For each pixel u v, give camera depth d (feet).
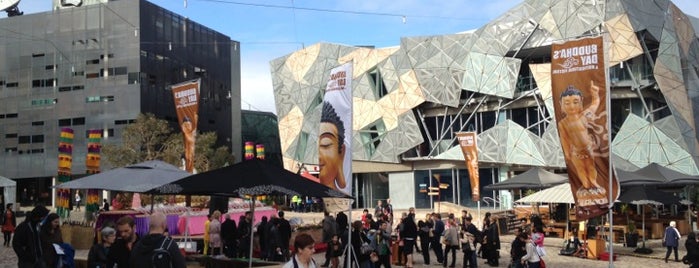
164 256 20.11
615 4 141.28
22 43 243.40
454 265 63.16
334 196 38.58
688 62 153.69
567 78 43.19
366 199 185.98
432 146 173.06
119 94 230.89
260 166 37.37
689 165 137.69
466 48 164.25
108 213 69.56
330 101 48.42
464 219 70.18
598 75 42.04
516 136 157.58
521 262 47.55
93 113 233.55
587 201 42.52
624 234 86.89
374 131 179.52
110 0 245.04
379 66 179.93
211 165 193.67
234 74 315.58
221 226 62.59
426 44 171.01
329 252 61.26
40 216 28.81
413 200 176.04
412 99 172.35
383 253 54.29
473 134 100.27
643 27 141.08
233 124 311.27
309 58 197.88
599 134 41.98
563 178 95.45
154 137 183.21
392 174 180.55
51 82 239.30
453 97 165.48
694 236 57.82
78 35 237.66
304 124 196.03
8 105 243.40
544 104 156.15
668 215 115.03
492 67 158.81
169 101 244.42
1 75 244.42
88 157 96.58
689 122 143.13
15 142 241.76
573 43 43.09
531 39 153.79
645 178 80.02
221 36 280.72
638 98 148.97
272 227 61.77
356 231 52.70
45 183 240.32
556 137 150.41
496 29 159.12
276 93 205.57
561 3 148.05
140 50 231.30
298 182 37.91
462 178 170.71
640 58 146.51
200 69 264.31
